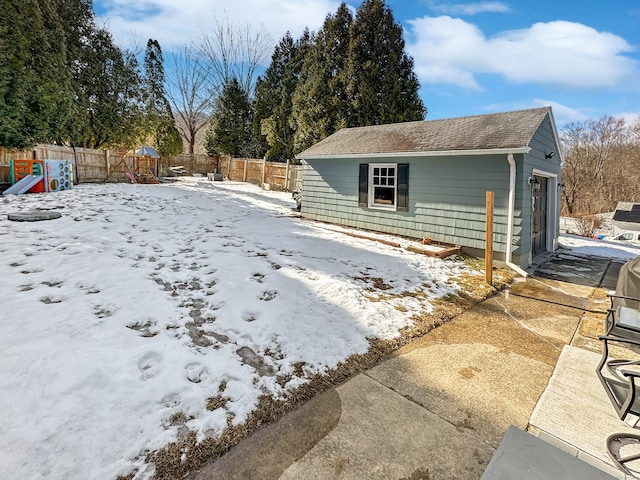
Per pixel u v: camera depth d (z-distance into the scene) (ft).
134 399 7.44
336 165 31.01
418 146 25.11
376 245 23.97
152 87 60.95
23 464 5.67
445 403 8.25
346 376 9.24
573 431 7.35
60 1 42.88
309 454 6.55
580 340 11.89
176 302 12.37
